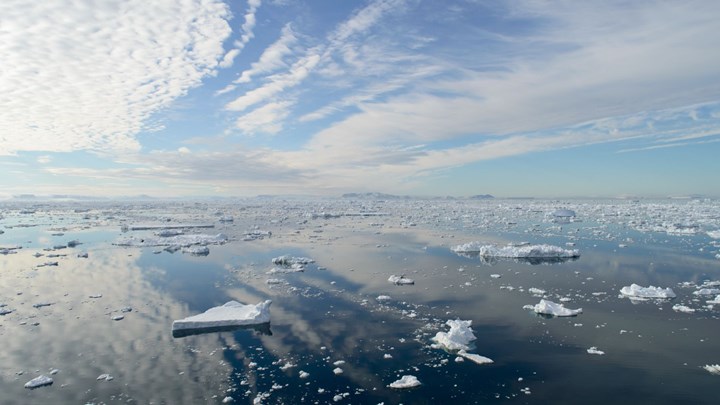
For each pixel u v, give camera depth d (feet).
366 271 106.83
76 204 599.98
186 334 64.75
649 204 469.98
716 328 63.93
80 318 72.13
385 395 46.34
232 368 53.26
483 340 60.85
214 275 104.06
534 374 50.57
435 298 81.66
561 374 50.39
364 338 62.28
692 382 47.96
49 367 54.03
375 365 53.62
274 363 54.49
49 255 131.95
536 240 159.43
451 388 47.55
